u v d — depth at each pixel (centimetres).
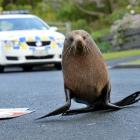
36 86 1285
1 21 1875
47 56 1800
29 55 1780
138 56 2242
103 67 742
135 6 3341
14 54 1781
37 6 3988
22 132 658
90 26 3591
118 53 2442
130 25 2708
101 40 2861
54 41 1805
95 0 3619
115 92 1088
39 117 763
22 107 905
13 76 1642
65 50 735
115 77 1462
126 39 2712
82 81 731
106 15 3603
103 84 747
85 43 721
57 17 3781
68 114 743
